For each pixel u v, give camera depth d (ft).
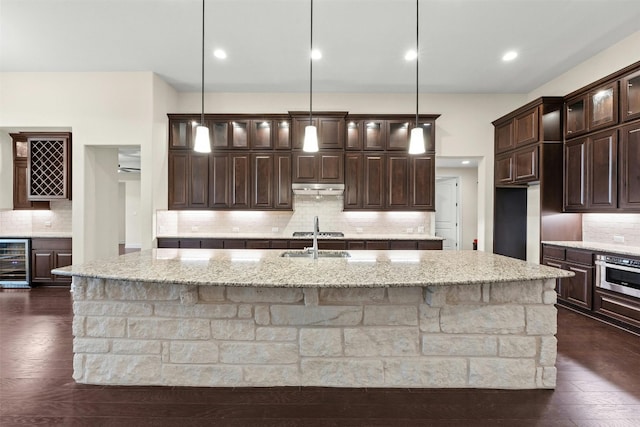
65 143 15.52
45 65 14.20
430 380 6.81
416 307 6.79
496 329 6.79
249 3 9.92
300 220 17.42
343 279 5.87
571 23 10.91
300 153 16.03
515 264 7.39
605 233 12.75
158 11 10.37
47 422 5.79
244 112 17.16
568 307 12.63
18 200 16.29
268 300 6.79
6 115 14.90
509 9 10.16
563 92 14.78
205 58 13.47
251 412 6.07
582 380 7.23
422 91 16.94
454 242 25.71
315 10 10.24
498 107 17.16
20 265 15.98
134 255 8.75
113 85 14.74
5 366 7.80
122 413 6.02
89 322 6.93
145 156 14.75
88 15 10.59
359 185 16.16
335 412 6.08
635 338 9.68
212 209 16.25
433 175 16.16
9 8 10.20
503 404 6.33
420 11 10.26
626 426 5.74
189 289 6.63
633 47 11.57
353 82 15.78
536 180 13.73
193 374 6.84
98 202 15.87
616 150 11.12
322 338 6.79
